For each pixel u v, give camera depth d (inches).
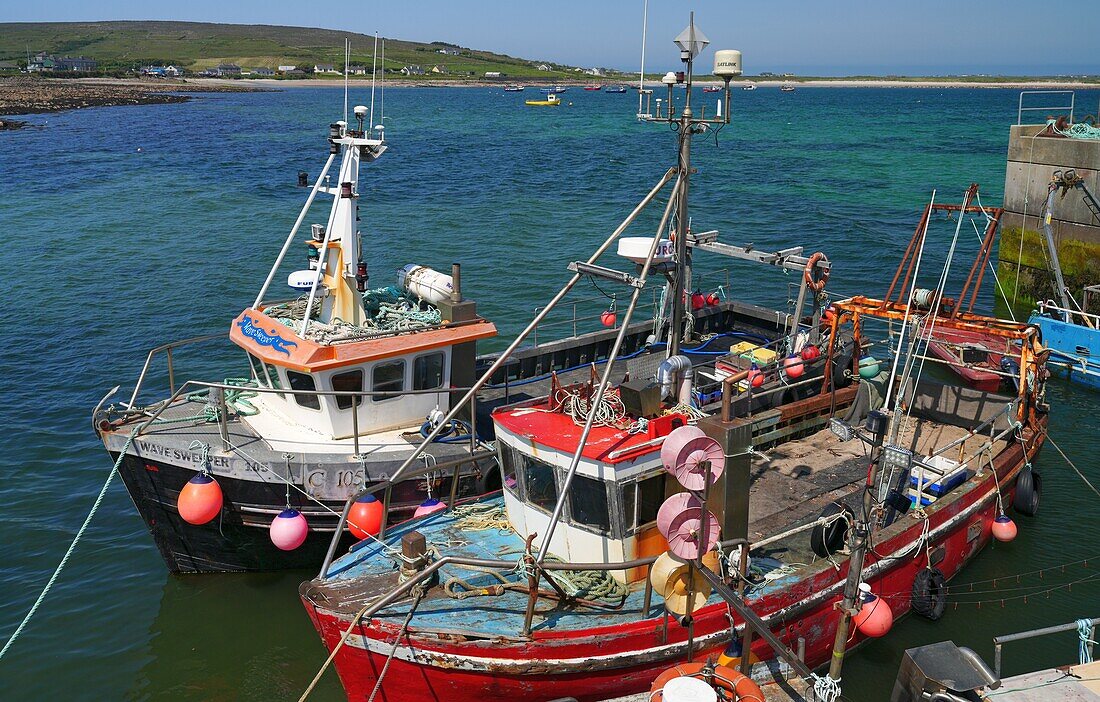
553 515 426.9
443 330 639.8
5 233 1732.3
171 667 534.6
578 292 1290.6
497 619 431.8
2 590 610.2
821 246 1610.5
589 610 439.8
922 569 547.2
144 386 953.5
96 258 1526.8
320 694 514.3
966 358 959.0
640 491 446.0
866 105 7834.6
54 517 703.7
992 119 5541.3
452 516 533.6
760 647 457.4
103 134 4045.3
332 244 647.8
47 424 861.2
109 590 612.1
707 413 603.5
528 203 2106.3
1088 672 410.6
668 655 433.4
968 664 405.7
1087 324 1069.1
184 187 2373.3
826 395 665.0
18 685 518.3
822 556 489.1
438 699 431.5
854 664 513.7
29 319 1184.8
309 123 4933.6
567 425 473.1
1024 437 648.4
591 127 5000.0
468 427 651.5
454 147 3673.7
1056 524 670.5
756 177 2623.0
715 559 419.2
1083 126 1298.0
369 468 587.2
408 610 435.8
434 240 1665.8
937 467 597.9
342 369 600.4
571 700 423.2
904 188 2368.4
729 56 499.8
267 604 596.7
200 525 594.9
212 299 1280.8
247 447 594.2
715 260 1465.3
